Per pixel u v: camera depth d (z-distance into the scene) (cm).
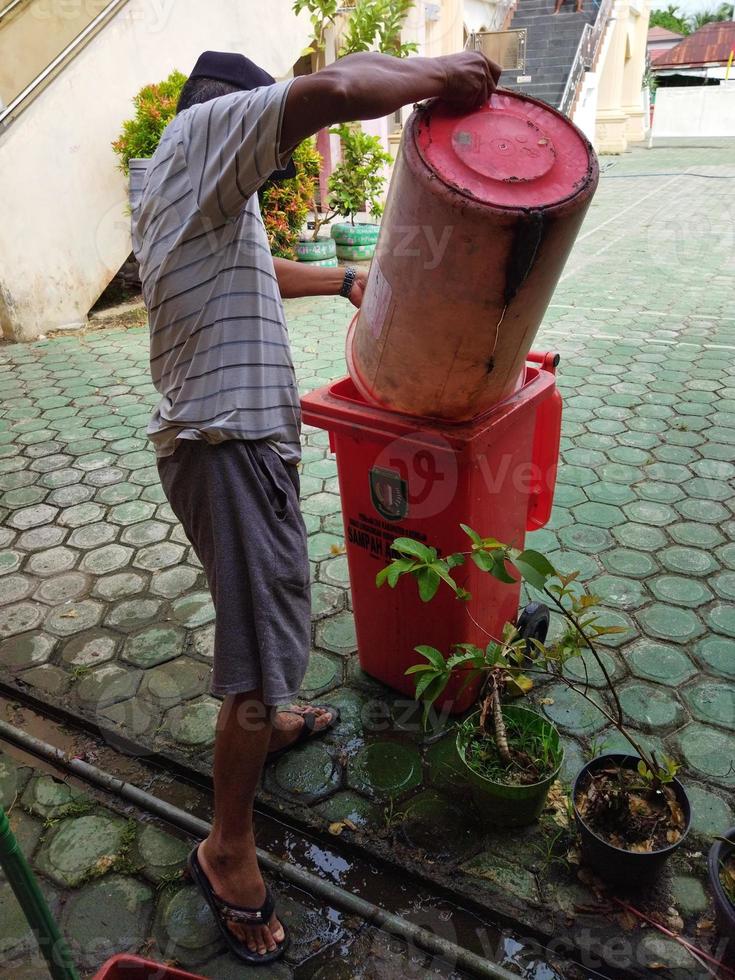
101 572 329
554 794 216
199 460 160
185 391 159
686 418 462
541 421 229
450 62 152
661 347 595
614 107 1956
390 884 198
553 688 254
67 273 688
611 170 1586
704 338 612
